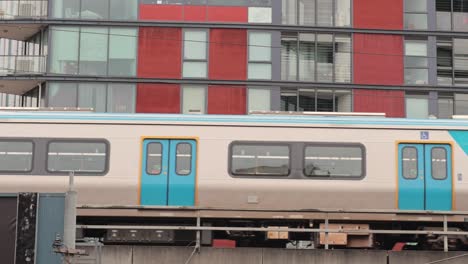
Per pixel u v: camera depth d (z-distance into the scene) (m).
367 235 18.94
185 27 30.73
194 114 19.02
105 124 18.92
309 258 17.38
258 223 19.33
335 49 31.20
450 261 17.45
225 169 18.73
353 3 31.41
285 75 30.83
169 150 18.80
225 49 30.72
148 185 18.67
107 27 30.77
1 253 14.07
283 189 18.72
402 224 19.36
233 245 19.28
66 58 30.59
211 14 30.88
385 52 31.30
